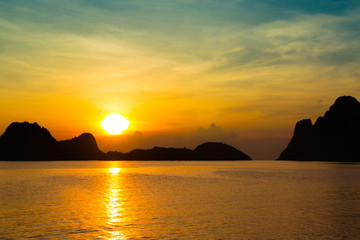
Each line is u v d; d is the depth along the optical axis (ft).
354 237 83.92
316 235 85.76
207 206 130.41
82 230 90.07
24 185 221.25
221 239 82.23
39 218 105.29
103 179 287.48
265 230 90.68
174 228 92.84
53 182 249.34
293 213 115.14
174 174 375.04
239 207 127.85
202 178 299.79
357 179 279.69
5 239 80.84
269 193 172.96
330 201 143.64
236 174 370.12
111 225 96.12
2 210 120.06
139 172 428.56
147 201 144.25
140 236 84.58
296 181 257.75
